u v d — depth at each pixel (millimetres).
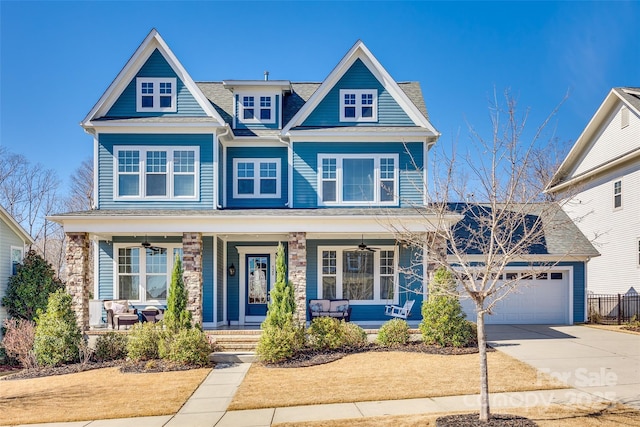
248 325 17875
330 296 18141
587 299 20500
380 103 18109
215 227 14906
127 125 16812
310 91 20953
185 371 12383
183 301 13781
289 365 12578
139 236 17812
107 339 14031
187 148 17016
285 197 18312
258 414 8938
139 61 17375
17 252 19312
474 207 20469
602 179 23859
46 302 18203
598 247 24156
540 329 18188
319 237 18031
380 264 18281
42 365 13352
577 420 7934
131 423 8703
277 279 14086
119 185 16922
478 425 7613
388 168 17688
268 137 18141
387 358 13031
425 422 8047
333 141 17766
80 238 14945
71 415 9188
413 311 17828
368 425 8031
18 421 8945
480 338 8047
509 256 8516
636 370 11383
